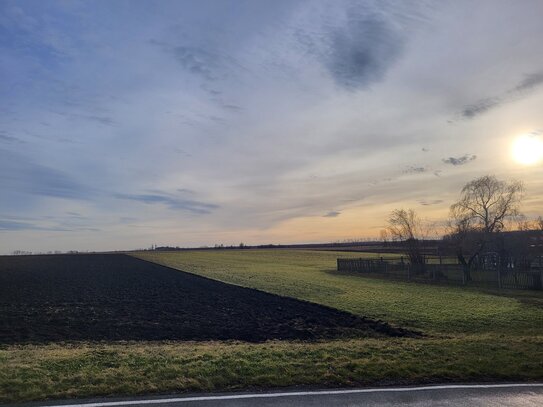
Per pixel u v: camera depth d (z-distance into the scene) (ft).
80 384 23.93
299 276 155.74
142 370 27.17
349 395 22.63
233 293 104.58
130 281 140.56
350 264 178.91
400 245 162.20
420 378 26.18
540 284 101.55
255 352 33.63
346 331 56.03
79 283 133.39
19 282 136.98
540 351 33.30
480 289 105.70
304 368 27.96
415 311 70.79
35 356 32.86
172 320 65.57
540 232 149.18
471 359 30.42
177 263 261.85
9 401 21.17
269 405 20.95
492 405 21.25
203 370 27.04
